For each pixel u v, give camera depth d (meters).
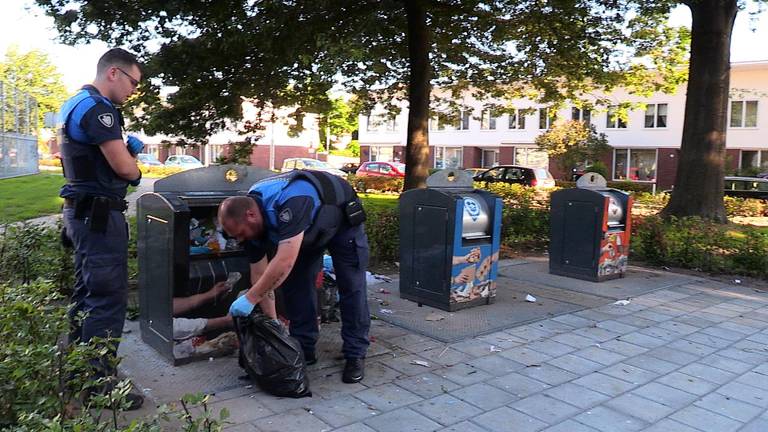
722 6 13.07
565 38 13.01
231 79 11.41
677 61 14.70
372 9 10.64
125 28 10.16
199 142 12.36
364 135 48.41
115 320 3.56
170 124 11.49
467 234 5.96
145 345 4.62
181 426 3.28
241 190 4.79
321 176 3.88
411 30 12.20
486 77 15.69
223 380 3.98
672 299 6.67
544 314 5.86
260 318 3.79
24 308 2.63
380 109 23.55
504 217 10.22
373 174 31.73
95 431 2.23
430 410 3.63
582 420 3.56
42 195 16.98
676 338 5.21
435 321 5.50
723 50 13.25
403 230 6.26
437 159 45.66
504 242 10.18
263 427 3.34
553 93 16.02
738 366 4.54
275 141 51.88
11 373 2.38
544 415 3.61
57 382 2.50
